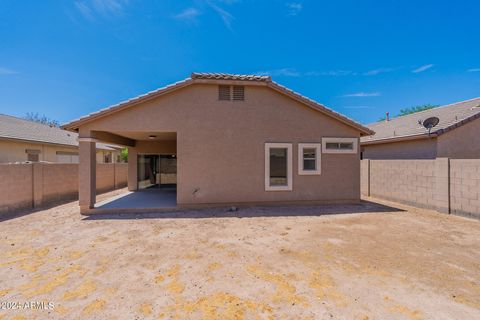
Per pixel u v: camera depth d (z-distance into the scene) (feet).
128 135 42.93
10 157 54.19
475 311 11.66
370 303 12.26
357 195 37.78
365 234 23.21
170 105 33.68
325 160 37.01
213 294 13.08
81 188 32.14
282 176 36.27
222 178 34.63
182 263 16.85
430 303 12.28
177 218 29.43
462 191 29.91
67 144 68.33
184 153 33.91
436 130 43.96
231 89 34.91
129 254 18.42
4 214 31.60
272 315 11.36
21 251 19.04
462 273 15.38
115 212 32.24
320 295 12.96
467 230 24.38
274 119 35.78
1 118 63.52
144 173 55.57
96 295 13.01
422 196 35.24
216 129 34.50
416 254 18.38
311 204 36.70
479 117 44.73
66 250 19.24
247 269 15.96
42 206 37.47
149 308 11.91
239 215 30.73
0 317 11.25
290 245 20.29
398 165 39.63
